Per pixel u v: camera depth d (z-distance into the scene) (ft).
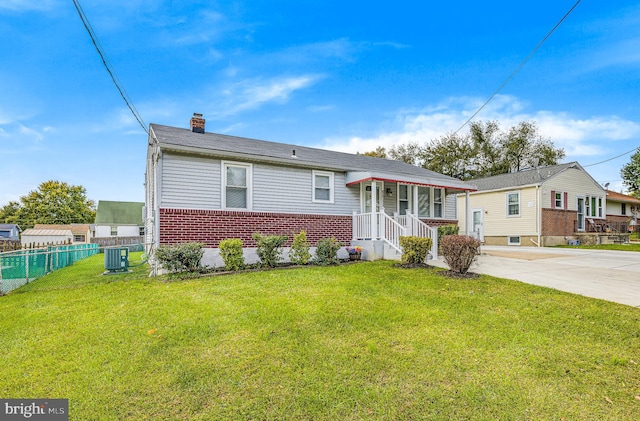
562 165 68.13
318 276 24.21
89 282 25.57
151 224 36.06
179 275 25.17
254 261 31.60
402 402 9.04
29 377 10.28
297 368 10.77
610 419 8.38
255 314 15.62
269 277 23.90
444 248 25.81
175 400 9.10
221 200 30.71
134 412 8.60
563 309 16.60
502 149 112.68
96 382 9.96
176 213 28.14
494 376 10.35
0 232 129.70
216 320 14.92
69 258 44.04
